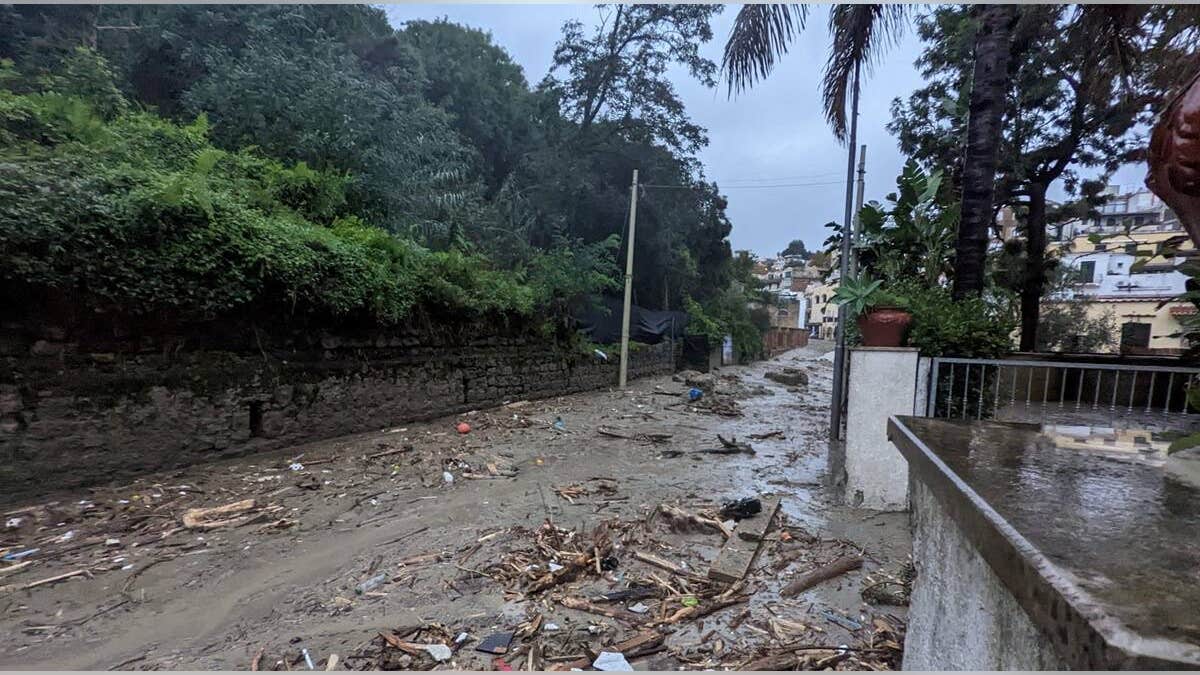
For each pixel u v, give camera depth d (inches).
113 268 178.1
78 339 175.8
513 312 412.5
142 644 101.3
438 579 128.4
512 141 677.9
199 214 204.1
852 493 178.9
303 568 134.2
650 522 168.6
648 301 790.5
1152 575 35.3
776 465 246.4
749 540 149.3
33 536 146.7
